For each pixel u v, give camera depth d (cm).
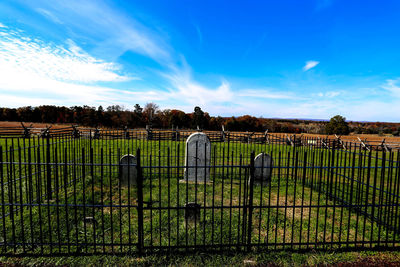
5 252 341
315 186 765
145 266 324
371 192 715
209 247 367
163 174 847
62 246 369
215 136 2262
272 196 663
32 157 956
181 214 504
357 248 375
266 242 380
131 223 458
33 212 485
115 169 890
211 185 746
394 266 336
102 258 336
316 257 350
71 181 717
